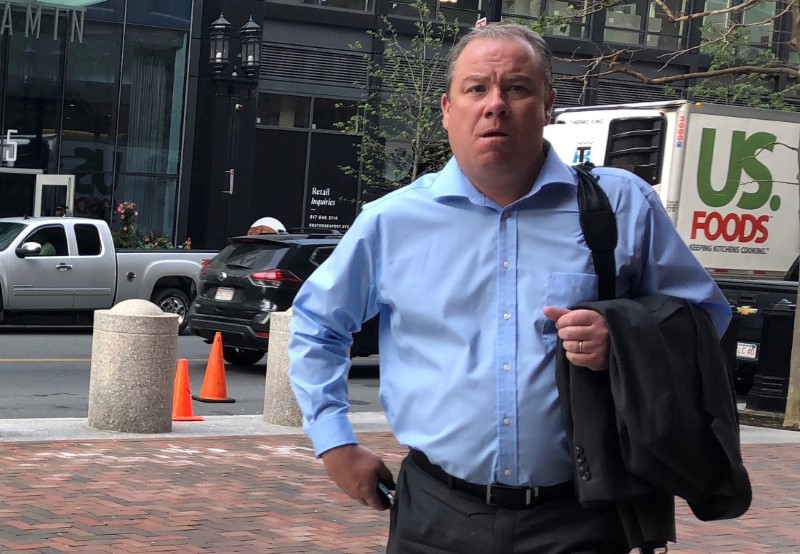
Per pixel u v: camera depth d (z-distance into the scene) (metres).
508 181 2.90
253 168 29.25
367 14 29.77
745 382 15.80
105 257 18.97
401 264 2.96
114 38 27.27
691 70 31.98
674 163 16.45
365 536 6.35
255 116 28.47
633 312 2.70
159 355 9.53
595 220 2.86
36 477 7.47
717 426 2.65
